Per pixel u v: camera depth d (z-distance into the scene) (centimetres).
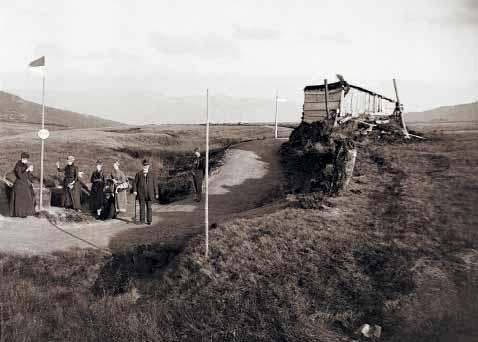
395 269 841
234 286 880
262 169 2111
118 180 1580
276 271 905
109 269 1070
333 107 2348
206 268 954
